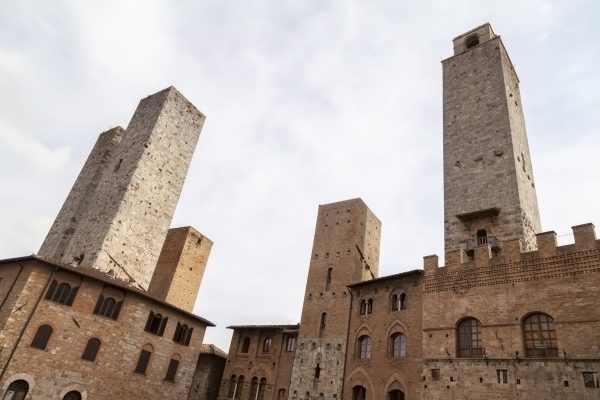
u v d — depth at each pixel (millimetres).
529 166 42688
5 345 32406
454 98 46531
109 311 39594
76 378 35781
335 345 41688
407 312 36438
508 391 26703
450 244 37969
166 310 44500
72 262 46781
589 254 26891
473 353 29781
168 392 42969
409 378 33375
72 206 58875
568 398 24328
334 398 38625
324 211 54094
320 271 48781
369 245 51656
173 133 56625
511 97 44250
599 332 24719
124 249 47531
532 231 37062
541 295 27953
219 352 57531
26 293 34531
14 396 32219
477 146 41406
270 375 48438
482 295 30906
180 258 59500
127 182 49781
